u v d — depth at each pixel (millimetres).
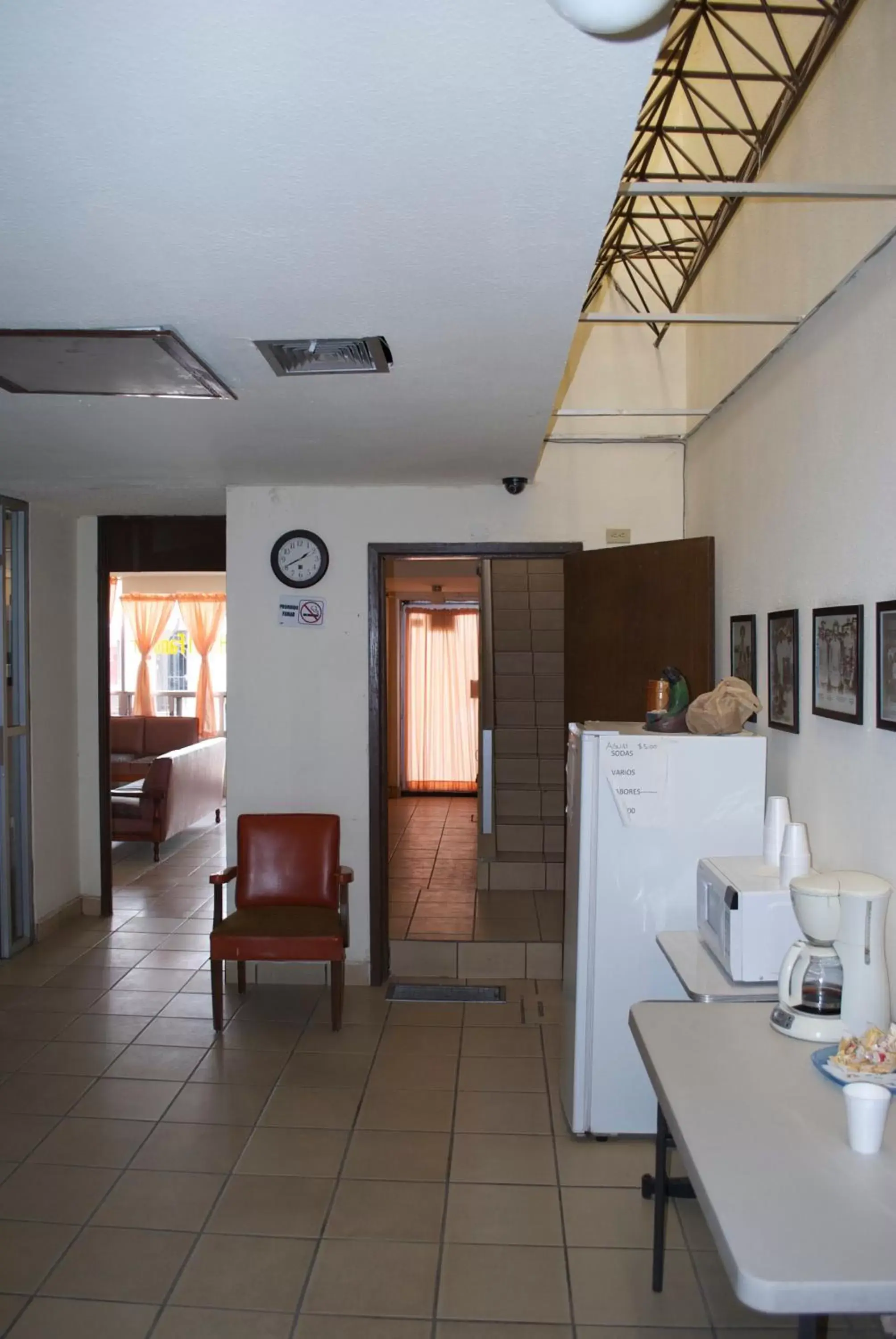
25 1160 2926
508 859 5672
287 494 4527
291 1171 2871
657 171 4160
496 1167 2904
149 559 5469
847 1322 2201
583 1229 2594
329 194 1632
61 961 4797
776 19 2928
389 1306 2281
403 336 2344
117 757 8734
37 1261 2439
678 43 2982
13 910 4984
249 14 1165
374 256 1885
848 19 2328
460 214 1707
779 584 2936
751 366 3250
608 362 4383
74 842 5516
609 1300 2307
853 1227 1358
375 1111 3252
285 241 1817
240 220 1725
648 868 2957
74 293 2066
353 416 3109
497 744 6711
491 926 4879
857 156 2291
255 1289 2338
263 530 4527
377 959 4488
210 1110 3250
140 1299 2297
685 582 3725
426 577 7938
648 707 3168
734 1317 2248
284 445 3570
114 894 6102
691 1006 2188
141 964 4746
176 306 2143
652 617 3902
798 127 2744
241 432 3334
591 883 2973
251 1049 3752
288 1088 3416
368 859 4520
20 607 4941
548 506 4438
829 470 2502
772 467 2994
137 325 2260
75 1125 3141
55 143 1457
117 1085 3432
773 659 2980
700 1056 1915
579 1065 3027
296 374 2637
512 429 3309
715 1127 1636
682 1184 2410
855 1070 1771
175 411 3039
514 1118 3209
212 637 12406
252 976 4543
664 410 3670
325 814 4438
